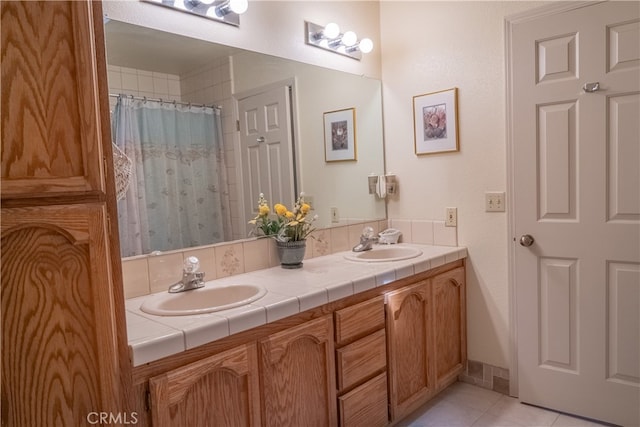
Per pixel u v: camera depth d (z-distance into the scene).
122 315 1.13
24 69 0.98
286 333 1.51
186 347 1.24
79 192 1.05
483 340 2.51
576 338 2.17
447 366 2.40
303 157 2.38
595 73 2.03
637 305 2.00
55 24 1.01
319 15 2.45
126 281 1.64
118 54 1.66
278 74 2.25
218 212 1.98
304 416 1.60
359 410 1.82
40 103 1.00
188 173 1.88
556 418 2.20
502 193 2.37
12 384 1.01
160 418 1.18
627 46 1.95
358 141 2.70
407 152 2.75
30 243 1.01
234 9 1.89
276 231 2.13
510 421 2.18
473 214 2.49
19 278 1.00
